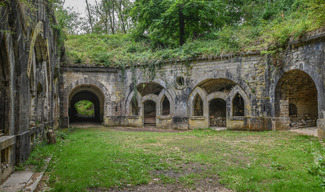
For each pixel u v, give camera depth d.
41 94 10.58
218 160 7.34
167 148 9.28
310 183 5.08
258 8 21.73
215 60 15.64
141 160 7.40
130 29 29.98
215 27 22.12
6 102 6.25
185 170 6.48
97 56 19.30
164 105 22.56
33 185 5.31
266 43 14.02
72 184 5.28
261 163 6.91
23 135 6.94
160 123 17.55
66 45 21.66
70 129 16.53
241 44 15.29
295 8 16.52
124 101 18.81
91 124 20.66
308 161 6.77
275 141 10.20
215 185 5.38
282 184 5.09
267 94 13.93
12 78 6.40
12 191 4.95
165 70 17.28
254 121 14.23
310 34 11.23
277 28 13.29
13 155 6.30
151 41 23.34
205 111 16.06
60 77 17.58
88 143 10.45
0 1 5.41
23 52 7.15
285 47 12.85
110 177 5.78
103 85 18.75
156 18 20.75
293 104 15.48
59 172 6.18
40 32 9.70
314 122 15.66
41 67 10.91
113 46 23.66
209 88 17.48
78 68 18.11
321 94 10.77
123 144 10.17
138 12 21.78
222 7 21.41
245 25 20.81
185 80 16.58
